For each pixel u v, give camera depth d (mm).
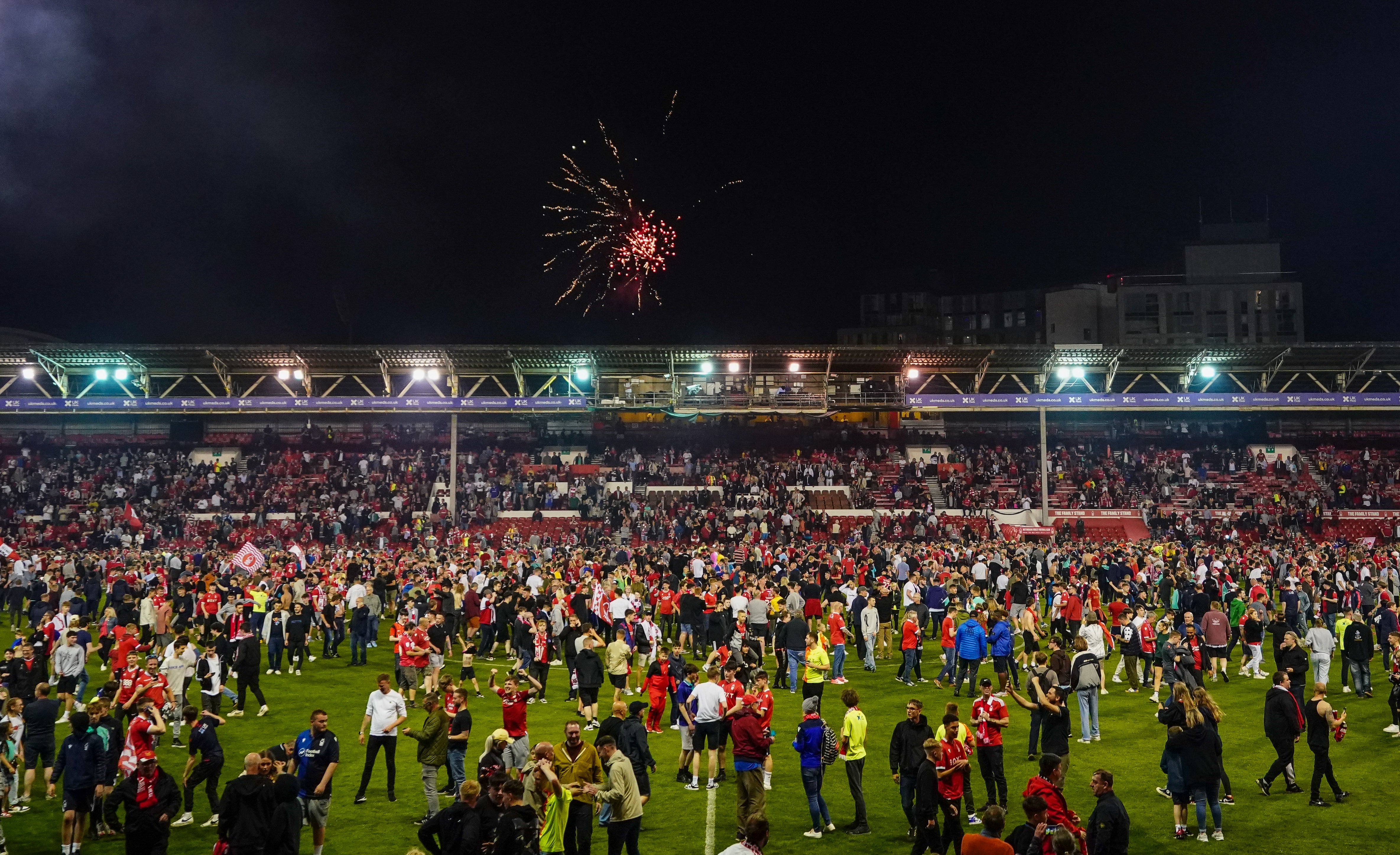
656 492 64500
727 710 19047
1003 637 26422
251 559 37500
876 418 74000
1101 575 39281
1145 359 64875
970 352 63562
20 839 17141
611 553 51219
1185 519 61750
